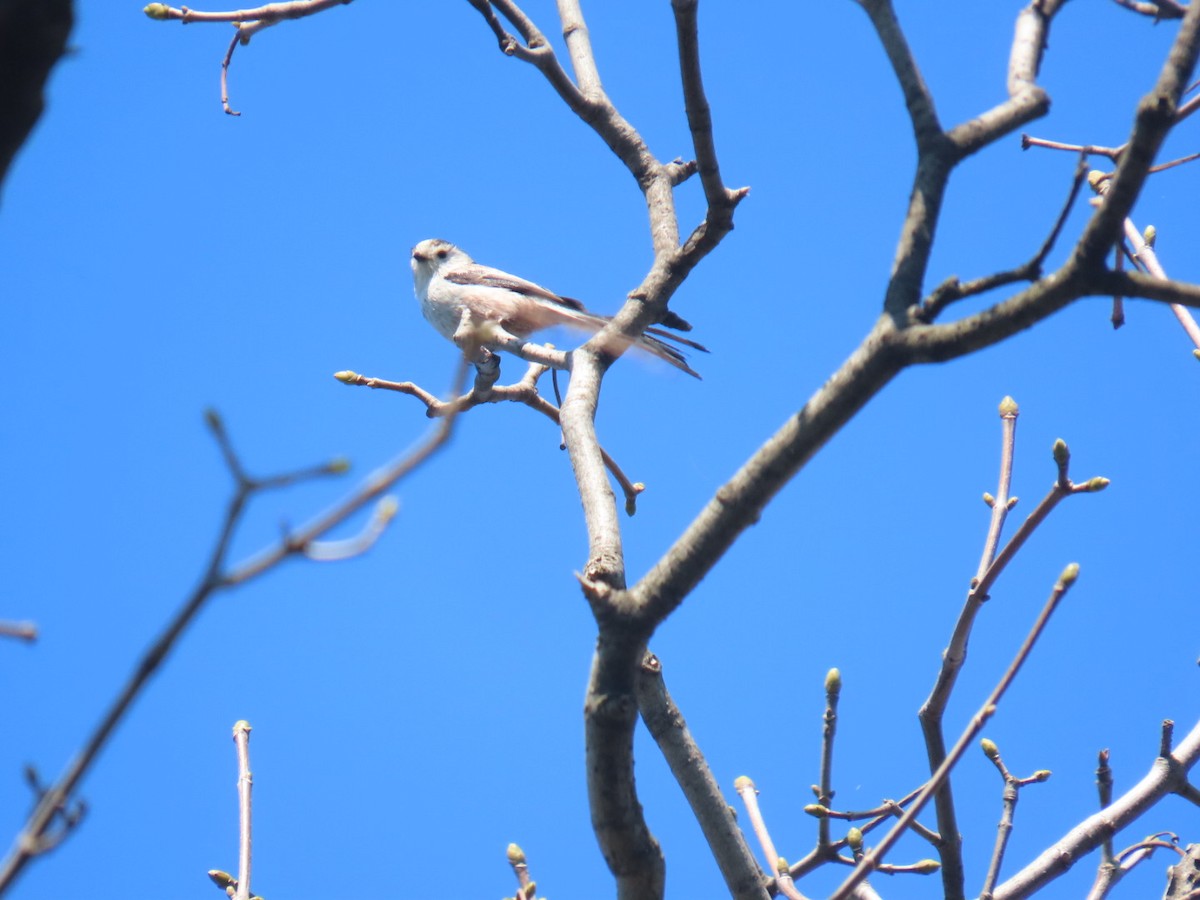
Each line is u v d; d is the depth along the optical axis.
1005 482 8.54
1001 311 5.27
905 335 5.49
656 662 7.91
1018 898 8.26
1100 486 7.56
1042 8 6.77
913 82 6.23
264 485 3.31
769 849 8.09
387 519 3.50
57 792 3.41
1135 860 8.61
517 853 6.41
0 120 3.70
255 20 9.79
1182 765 8.73
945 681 7.93
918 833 7.90
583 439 8.27
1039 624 6.28
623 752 5.99
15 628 3.68
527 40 11.10
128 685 3.37
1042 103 6.21
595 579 7.11
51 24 3.72
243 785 7.73
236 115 10.31
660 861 6.22
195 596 3.33
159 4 9.60
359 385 10.10
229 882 7.61
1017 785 8.40
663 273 9.85
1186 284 5.10
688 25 8.45
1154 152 4.94
